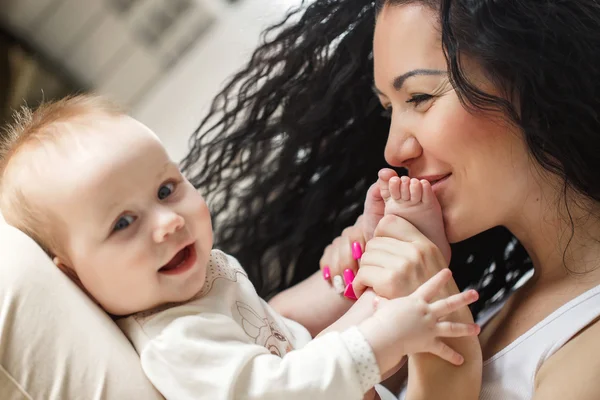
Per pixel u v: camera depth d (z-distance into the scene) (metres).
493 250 1.41
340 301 1.29
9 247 0.95
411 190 1.08
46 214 0.95
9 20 2.49
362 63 1.41
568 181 1.03
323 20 1.43
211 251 1.10
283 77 1.50
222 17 2.45
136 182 0.94
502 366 1.05
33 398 0.87
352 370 0.89
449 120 1.00
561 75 0.99
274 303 1.36
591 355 0.92
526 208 1.07
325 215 1.55
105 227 0.93
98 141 0.95
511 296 1.19
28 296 0.90
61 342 0.89
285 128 1.52
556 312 1.03
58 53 2.54
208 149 1.60
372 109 1.45
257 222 1.60
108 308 0.98
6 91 2.49
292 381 0.88
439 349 0.96
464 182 1.05
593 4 1.01
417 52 1.01
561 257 1.08
